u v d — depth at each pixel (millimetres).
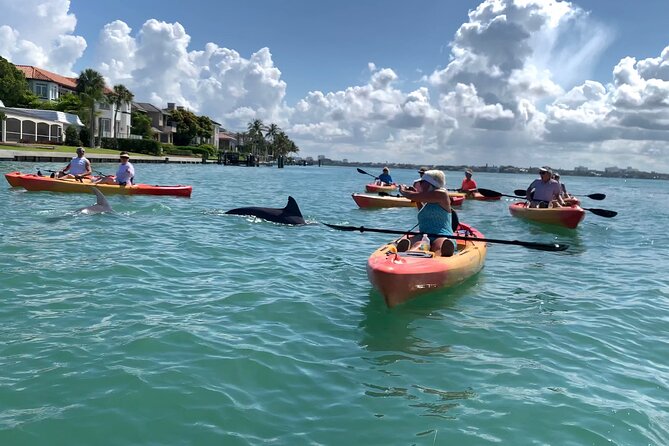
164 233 10359
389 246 7832
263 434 3557
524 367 4762
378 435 3594
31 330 5098
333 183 38656
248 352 4793
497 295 7133
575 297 7160
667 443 3596
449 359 4902
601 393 4293
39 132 54094
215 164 70062
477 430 3682
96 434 3463
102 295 6254
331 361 4762
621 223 16703
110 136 68125
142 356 4609
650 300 7105
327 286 7211
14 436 3391
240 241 10039
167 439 3449
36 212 12008
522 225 14711
